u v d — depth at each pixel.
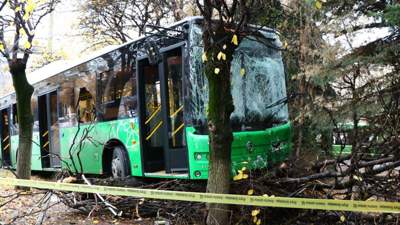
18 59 10.24
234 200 5.69
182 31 8.12
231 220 6.43
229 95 6.11
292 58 9.14
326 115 7.68
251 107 8.54
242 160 7.98
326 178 6.53
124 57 9.98
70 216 7.78
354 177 6.19
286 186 6.80
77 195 7.98
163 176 8.52
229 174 6.19
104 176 10.73
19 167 10.44
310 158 7.83
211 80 6.06
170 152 8.41
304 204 5.39
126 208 7.61
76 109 12.02
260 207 6.46
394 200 5.93
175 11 13.21
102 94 10.78
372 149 6.30
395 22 6.62
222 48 5.89
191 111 7.87
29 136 10.59
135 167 9.40
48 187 6.88
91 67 11.36
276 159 8.48
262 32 8.52
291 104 9.05
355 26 7.79
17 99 10.52
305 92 8.70
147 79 9.37
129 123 9.66
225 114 6.11
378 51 7.39
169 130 8.47
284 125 8.94
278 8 7.67
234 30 5.74
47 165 13.88
